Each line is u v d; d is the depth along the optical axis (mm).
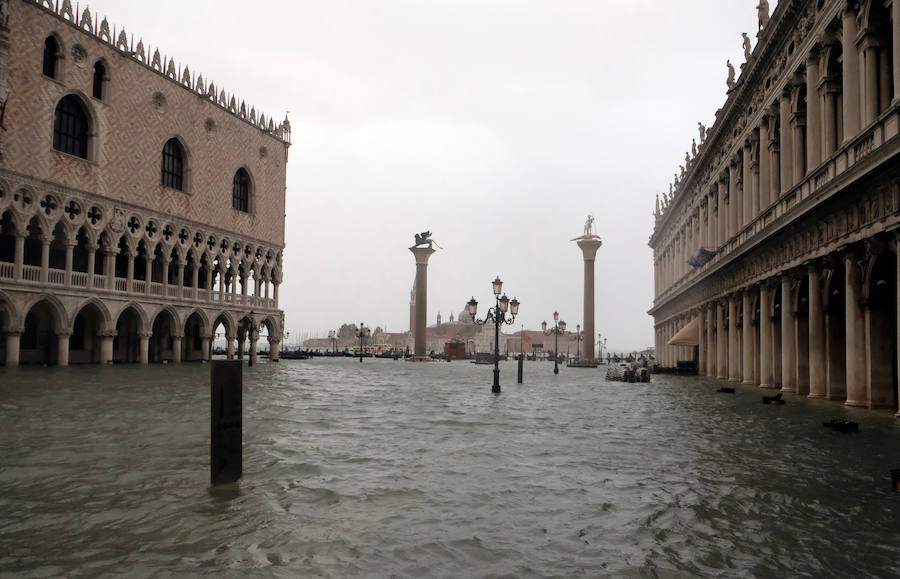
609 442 16766
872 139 23688
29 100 52406
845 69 26375
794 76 34000
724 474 12586
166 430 17422
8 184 50719
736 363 47875
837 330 29234
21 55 51750
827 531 8867
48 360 59281
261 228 84125
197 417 20234
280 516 9391
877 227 23141
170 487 11070
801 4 32000
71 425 18250
